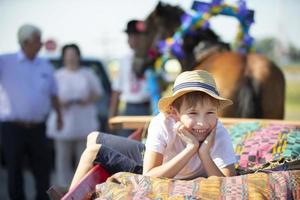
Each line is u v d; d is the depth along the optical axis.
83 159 3.80
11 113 7.28
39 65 7.48
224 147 3.54
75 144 8.65
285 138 4.12
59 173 8.59
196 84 3.39
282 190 3.17
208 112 3.42
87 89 8.65
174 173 3.40
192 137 3.41
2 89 7.33
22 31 7.27
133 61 7.62
